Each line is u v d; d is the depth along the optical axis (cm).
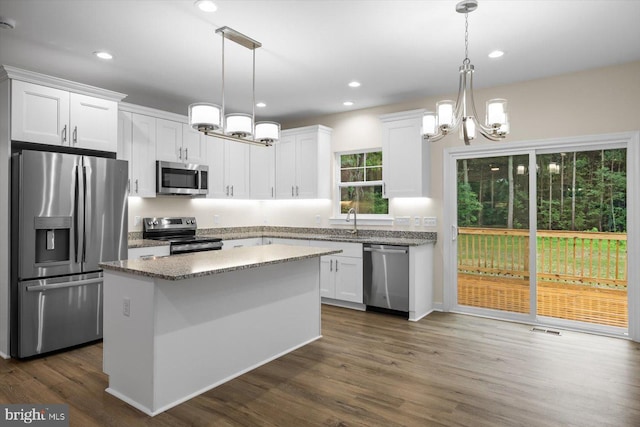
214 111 253
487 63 363
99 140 369
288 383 275
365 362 313
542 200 425
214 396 257
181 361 251
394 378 283
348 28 292
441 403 246
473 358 320
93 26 287
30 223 316
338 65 367
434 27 291
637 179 363
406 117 459
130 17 274
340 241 481
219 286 277
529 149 419
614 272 390
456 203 467
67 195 336
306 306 359
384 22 284
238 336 291
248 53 337
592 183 398
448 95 461
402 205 496
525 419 227
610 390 263
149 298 236
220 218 571
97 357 325
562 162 413
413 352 334
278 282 328
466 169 461
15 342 322
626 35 305
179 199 523
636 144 362
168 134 473
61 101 343
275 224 615
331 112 544
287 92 450
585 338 371
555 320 409
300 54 340
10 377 284
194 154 503
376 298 455
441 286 471
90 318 351
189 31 296
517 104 420
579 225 406
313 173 533
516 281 431
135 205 477
